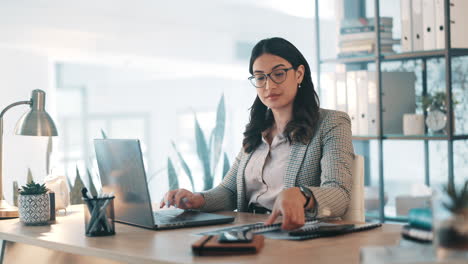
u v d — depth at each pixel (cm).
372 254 98
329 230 145
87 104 766
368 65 399
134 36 595
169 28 636
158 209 213
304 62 206
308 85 207
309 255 121
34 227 178
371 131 366
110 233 156
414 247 103
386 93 361
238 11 669
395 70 381
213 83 866
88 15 545
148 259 123
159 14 618
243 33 730
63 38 523
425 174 369
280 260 116
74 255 159
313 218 163
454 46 332
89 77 765
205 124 878
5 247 175
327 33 632
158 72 857
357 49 374
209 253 123
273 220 148
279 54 202
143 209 164
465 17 333
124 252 131
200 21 670
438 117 336
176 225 165
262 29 728
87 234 156
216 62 700
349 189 182
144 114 875
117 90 818
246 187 216
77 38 536
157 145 898
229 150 832
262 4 638
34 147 484
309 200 159
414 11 347
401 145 381
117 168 173
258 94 208
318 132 200
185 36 658
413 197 354
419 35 346
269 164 210
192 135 898
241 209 216
